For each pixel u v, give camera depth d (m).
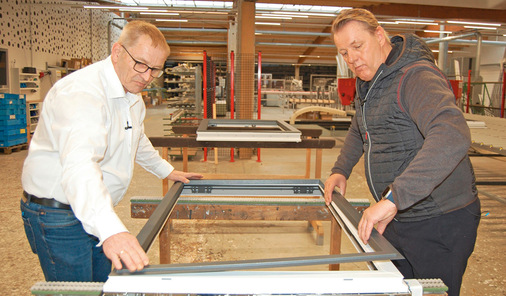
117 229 0.99
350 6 10.18
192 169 5.98
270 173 5.78
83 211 1.00
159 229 1.23
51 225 1.29
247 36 6.63
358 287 0.87
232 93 6.49
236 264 0.94
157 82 22.34
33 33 9.32
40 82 9.16
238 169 6.03
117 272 0.92
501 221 3.81
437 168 1.09
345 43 1.39
